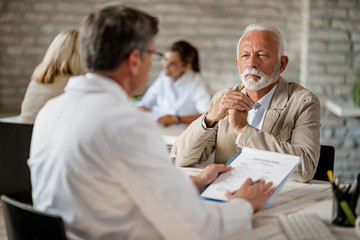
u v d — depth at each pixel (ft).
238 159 4.35
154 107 10.59
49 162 2.93
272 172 4.01
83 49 3.09
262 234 3.26
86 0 12.38
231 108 4.96
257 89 5.26
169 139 7.75
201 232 2.89
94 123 2.78
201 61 12.64
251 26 5.39
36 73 7.00
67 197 2.88
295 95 5.34
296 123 5.17
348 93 11.80
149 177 2.78
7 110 12.77
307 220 3.48
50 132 2.97
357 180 3.52
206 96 10.37
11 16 12.45
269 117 5.35
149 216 2.82
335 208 3.47
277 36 5.28
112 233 2.89
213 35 12.52
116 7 3.06
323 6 11.51
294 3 12.35
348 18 11.51
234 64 12.64
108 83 3.00
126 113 2.82
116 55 3.00
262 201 3.61
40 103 6.90
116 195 2.84
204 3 12.39
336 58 11.69
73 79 3.17
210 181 4.08
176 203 2.81
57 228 2.74
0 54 12.58
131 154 2.77
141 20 3.05
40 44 12.55
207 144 5.71
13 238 3.17
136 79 3.21
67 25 12.48
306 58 11.80
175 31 12.50
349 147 11.87
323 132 11.91
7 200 3.07
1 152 4.51
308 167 4.72
